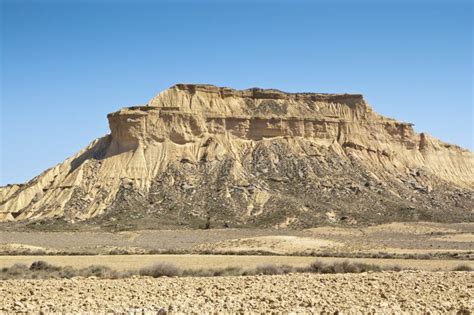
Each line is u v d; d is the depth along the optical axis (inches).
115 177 7500.0
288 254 3316.9
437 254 3430.1
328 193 7352.4
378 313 903.1
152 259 2775.6
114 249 3846.0
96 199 7209.6
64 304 1011.3
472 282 1368.1
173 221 6505.9
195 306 966.4
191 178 7490.2
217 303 1007.0
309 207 6904.5
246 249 3752.5
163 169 7632.9
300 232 5679.1
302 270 2021.4
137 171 7554.1
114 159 7760.8
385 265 2342.5
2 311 928.3
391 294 1143.6
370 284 1314.0
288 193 7303.2
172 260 2714.1
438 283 1338.6
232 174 7509.8
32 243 4694.9
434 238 5251.0
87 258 2854.3
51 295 1139.9
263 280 1418.6
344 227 6205.7
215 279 1462.8
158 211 6865.2
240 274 1850.4
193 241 4965.6
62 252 3435.0
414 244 4552.2
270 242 4013.3
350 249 3853.3
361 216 6761.8
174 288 1253.1
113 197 7209.6
